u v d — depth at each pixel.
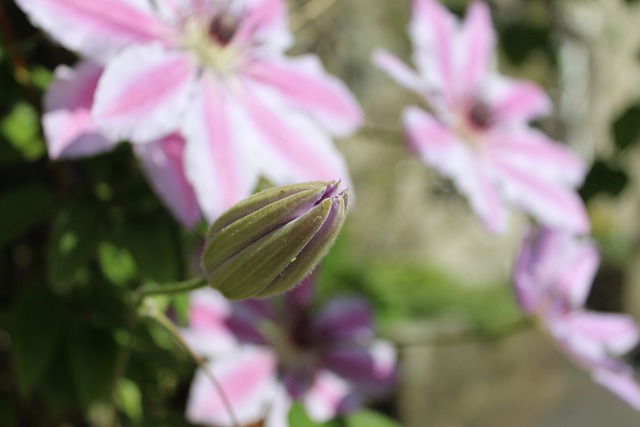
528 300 0.71
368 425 0.69
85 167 0.63
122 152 0.62
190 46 0.59
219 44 0.59
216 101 0.58
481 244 1.45
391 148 1.21
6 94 0.63
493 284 1.42
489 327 0.75
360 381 0.70
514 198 0.68
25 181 0.66
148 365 0.70
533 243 0.71
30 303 0.63
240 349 0.67
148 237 0.61
